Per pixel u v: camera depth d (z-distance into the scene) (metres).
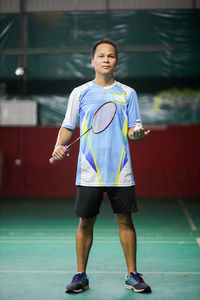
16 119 14.02
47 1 14.19
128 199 3.17
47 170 13.70
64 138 3.32
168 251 4.76
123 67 14.11
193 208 10.09
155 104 14.12
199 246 5.07
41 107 14.33
